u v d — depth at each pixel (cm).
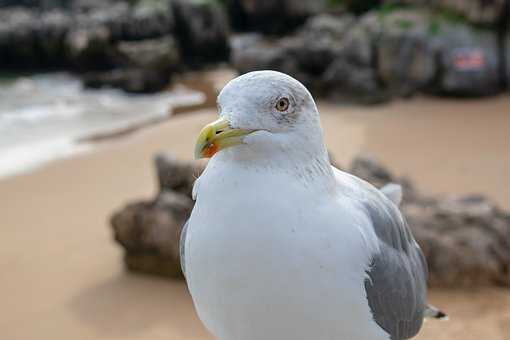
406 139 367
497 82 472
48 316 189
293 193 72
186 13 700
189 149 376
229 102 75
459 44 468
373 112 438
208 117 466
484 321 164
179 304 191
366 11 611
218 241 72
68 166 352
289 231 71
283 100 73
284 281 72
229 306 75
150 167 342
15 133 442
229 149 74
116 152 376
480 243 182
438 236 183
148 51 612
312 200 73
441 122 402
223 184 73
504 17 471
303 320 74
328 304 73
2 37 692
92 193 304
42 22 700
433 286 182
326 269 72
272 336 76
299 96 74
